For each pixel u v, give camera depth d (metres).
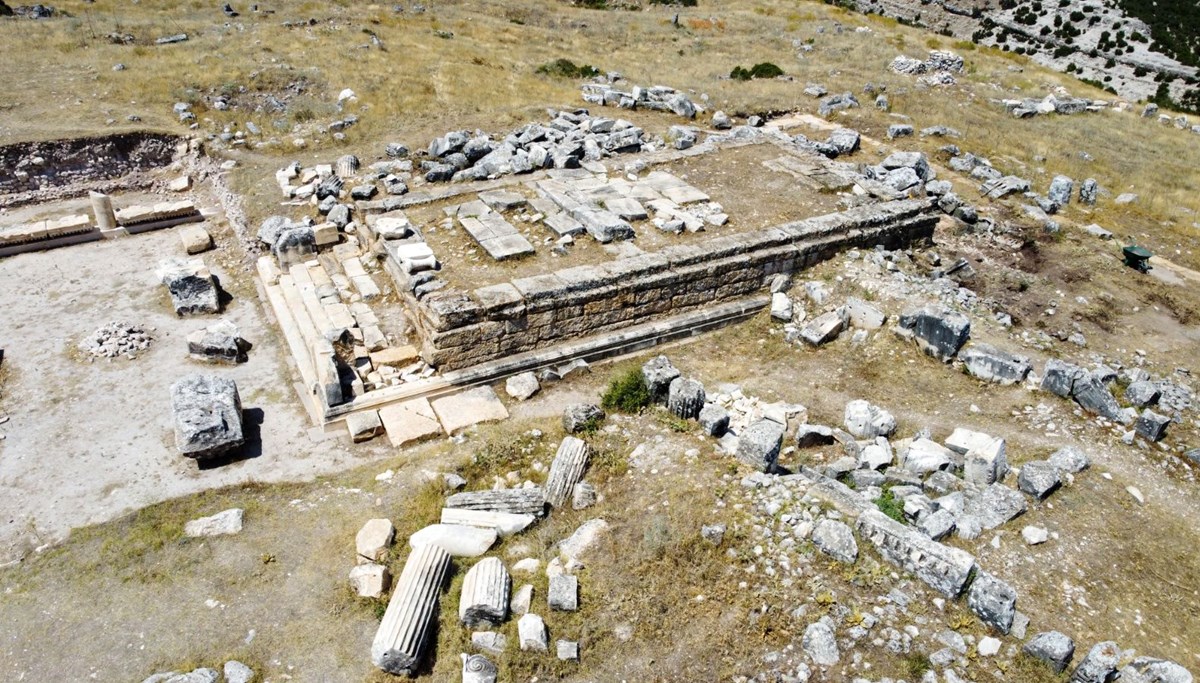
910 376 13.08
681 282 14.44
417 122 23.00
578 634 8.28
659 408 11.92
